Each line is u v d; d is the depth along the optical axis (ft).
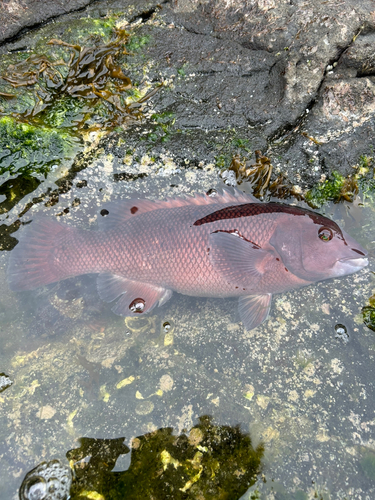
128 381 1.25
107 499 1.07
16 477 1.11
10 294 1.43
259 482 1.09
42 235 1.44
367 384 1.22
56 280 1.43
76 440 1.16
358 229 1.44
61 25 1.61
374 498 1.07
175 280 1.35
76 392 1.24
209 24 1.57
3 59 1.55
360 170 1.46
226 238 1.30
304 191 1.45
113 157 1.50
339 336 1.29
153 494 1.08
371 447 1.13
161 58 1.55
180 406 1.20
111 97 1.52
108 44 1.53
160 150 1.48
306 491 1.08
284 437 1.14
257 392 1.22
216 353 1.29
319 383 1.23
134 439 1.15
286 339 1.30
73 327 1.39
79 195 1.50
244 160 1.46
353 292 1.35
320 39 1.50
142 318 1.40
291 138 1.50
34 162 1.50
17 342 1.36
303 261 1.29
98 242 1.38
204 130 1.51
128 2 1.65
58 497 1.09
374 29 1.49
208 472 1.10
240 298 1.37
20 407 1.22
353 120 1.48
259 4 1.52
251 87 1.53
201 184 1.47
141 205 1.39
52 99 1.53
